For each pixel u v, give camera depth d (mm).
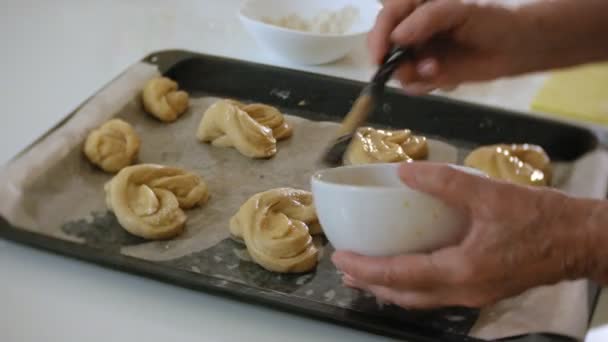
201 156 1088
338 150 1006
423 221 808
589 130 1112
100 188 1018
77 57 1232
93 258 886
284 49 1229
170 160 1078
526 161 1074
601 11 940
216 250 947
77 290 873
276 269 917
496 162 1057
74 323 842
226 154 1092
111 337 832
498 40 941
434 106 1140
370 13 1282
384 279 813
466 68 963
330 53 1233
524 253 791
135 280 886
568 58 965
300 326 856
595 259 791
